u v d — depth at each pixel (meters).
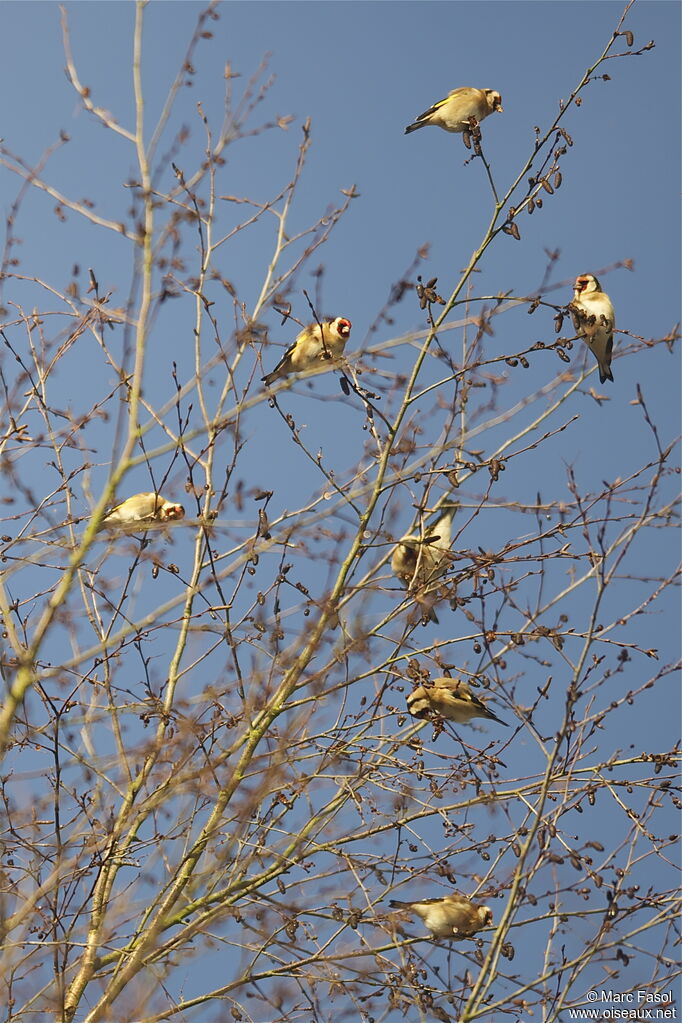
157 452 12.39
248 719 12.75
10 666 11.84
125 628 12.20
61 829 12.34
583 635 12.76
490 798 12.91
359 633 13.21
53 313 13.11
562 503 13.05
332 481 13.41
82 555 12.05
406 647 13.71
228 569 12.55
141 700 12.78
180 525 12.37
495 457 13.28
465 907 13.52
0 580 12.05
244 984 12.60
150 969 12.14
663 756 12.89
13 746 12.89
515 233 13.84
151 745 12.45
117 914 12.08
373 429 13.89
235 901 12.69
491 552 13.32
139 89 12.67
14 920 11.27
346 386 13.55
